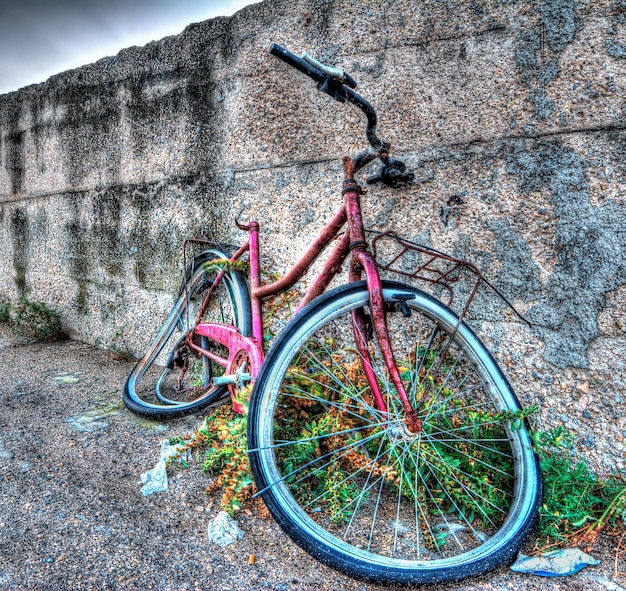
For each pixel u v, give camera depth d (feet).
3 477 5.69
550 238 5.84
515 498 4.99
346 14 7.00
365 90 6.89
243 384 6.52
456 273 6.41
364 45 6.88
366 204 6.99
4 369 9.69
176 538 4.84
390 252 6.86
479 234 6.25
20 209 13.06
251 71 7.98
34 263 12.86
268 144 7.89
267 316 7.25
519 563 4.59
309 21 7.34
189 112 8.90
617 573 4.57
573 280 5.73
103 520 4.99
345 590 4.26
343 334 7.29
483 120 6.16
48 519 4.95
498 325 6.19
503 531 4.68
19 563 4.31
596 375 5.64
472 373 6.29
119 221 10.44
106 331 11.10
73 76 11.00
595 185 5.58
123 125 10.09
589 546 4.85
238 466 5.41
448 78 6.34
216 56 8.42
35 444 6.59
